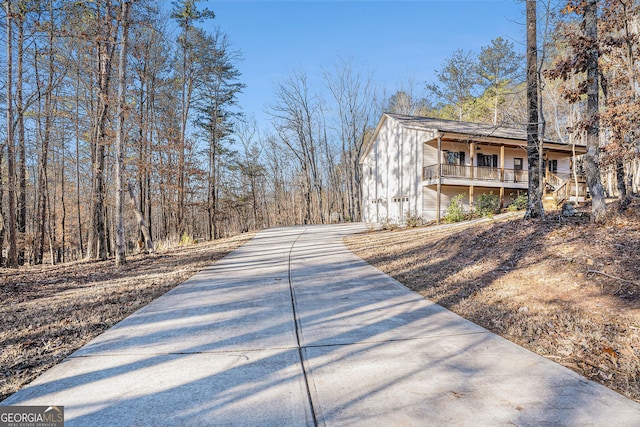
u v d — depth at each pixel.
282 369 3.21
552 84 20.50
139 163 16.06
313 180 40.22
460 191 20.72
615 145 10.01
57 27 13.40
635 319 3.95
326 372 3.13
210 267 9.51
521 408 2.50
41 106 17.88
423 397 2.67
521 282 5.89
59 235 25.73
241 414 2.49
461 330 4.21
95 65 15.59
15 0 12.42
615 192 22.33
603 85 11.67
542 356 3.41
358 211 39.16
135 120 16.22
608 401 2.58
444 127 18.89
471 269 7.20
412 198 20.67
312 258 10.56
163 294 6.39
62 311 5.28
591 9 7.78
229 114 27.73
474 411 2.47
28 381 3.04
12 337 4.14
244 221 39.47
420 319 4.68
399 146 22.03
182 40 21.34
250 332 4.24
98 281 7.94
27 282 7.91
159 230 29.88
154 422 2.41
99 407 2.61
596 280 5.18
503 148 19.58
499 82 29.28
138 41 15.95
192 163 20.55
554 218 9.13
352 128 39.56
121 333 4.27
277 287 6.71
